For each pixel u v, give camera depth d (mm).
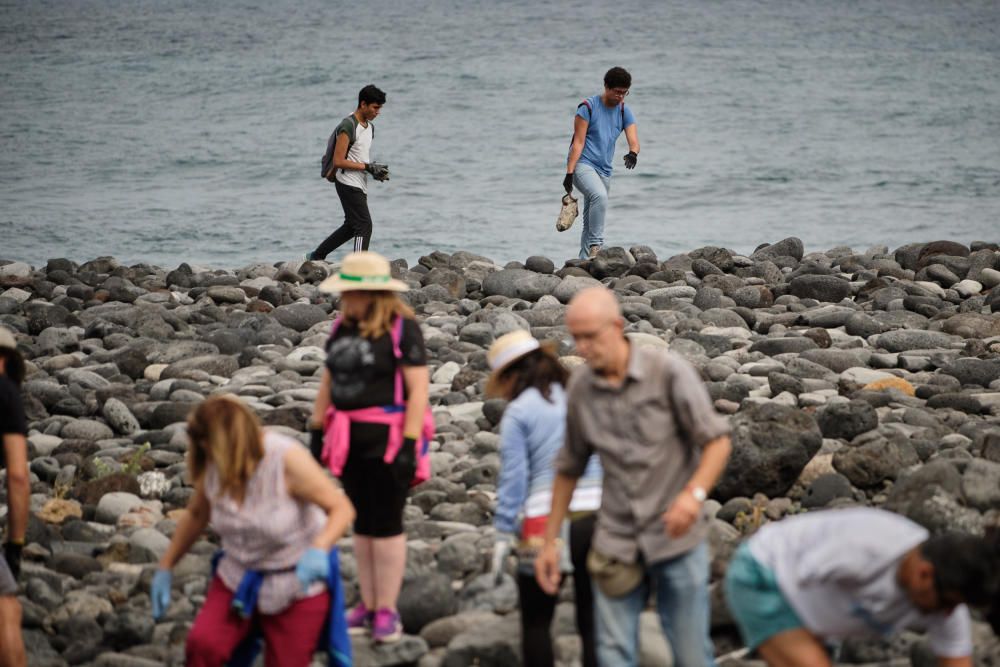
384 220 104312
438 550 28375
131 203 117062
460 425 38375
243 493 20391
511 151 149500
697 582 19719
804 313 52875
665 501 19594
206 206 114875
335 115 187750
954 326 50500
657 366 19578
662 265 64312
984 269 61062
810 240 96000
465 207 111312
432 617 25359
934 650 18766
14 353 23453
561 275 61781
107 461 35531
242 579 20672
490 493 32812
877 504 30562
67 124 182375
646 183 125938
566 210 61719
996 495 28094
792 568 18469
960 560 17094
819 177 128875
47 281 66062
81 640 25656
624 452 19641
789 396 39188
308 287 61250
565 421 20438
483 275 65188
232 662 21562
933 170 133000
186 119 186375
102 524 31969
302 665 20797
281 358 46844
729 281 59719
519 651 23016
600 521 19984
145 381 45344
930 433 35188
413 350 23406
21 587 27422
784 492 31312
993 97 199750
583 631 21406
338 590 21188
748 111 186625
